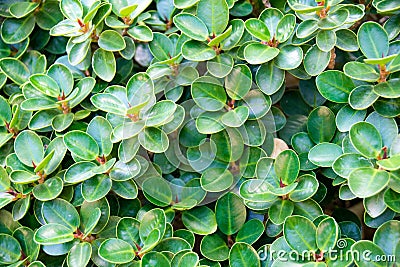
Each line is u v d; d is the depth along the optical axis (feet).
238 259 2.83
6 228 3.04
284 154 2.90
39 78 3.08
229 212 2.93
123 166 2.95
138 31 3.13
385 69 2.86
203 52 3.01
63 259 2.99
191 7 3.18
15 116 3.05
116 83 3.20
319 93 3.10
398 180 2.75
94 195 2.92
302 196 2.86
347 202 3.19
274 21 3.07
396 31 3.01
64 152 3.02
